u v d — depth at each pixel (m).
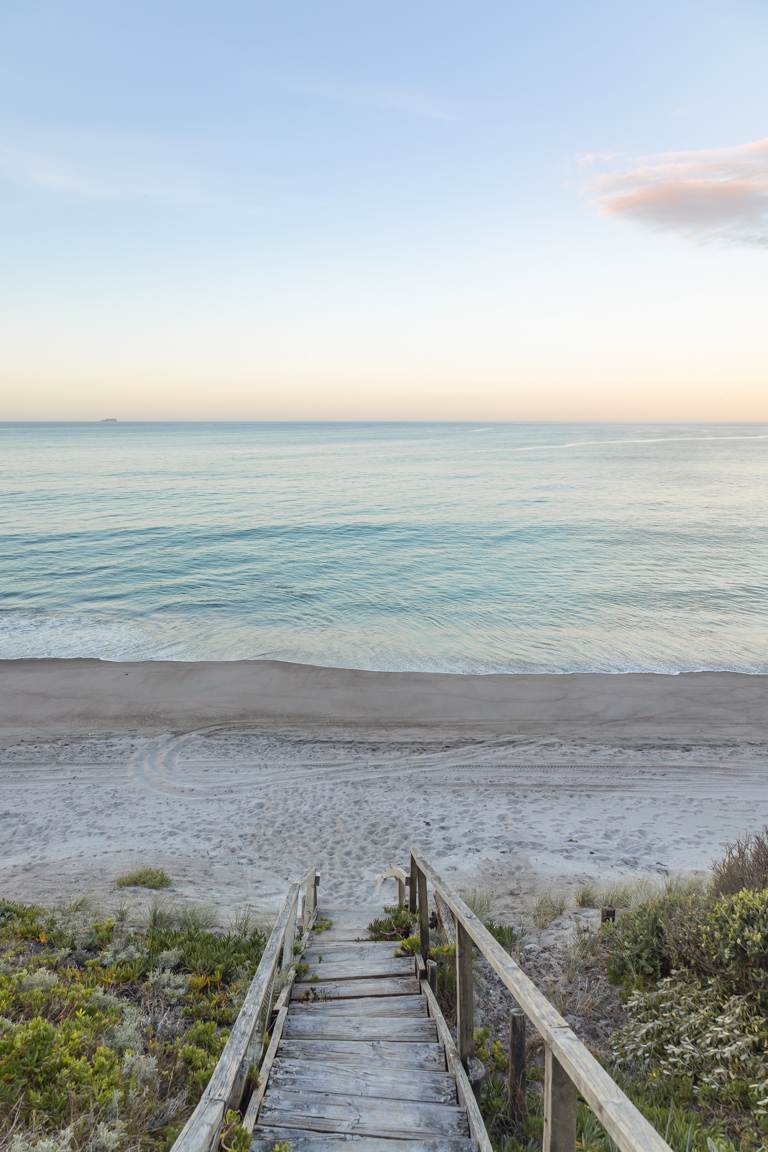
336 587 38.88
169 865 13.12
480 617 33.38
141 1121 4.00
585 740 20.19
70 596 37.19
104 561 45.19
